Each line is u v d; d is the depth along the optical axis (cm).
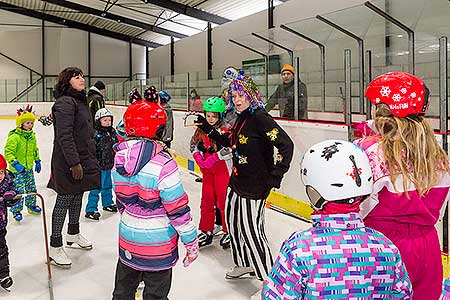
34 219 441
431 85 352
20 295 279
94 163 337
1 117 1673
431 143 157
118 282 214
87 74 2147
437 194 161
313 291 128
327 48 496
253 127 265
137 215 200
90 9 1706
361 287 129
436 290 162
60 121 311
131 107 200
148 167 195
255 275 285
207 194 361
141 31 2030
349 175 130
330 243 130
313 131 447
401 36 405
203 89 752
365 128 174
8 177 286
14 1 1916
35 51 2062
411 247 157
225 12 1395
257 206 268
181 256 350
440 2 373
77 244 363
